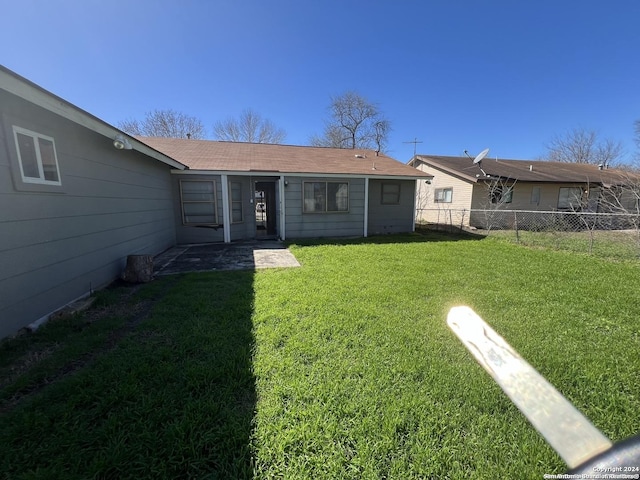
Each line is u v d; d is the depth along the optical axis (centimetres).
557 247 802
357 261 613
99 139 443
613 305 365
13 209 282
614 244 861
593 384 209
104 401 183
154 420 169
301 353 246
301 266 575
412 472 140
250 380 208
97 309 355
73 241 376
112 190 483
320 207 995
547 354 250
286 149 1230
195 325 300
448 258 644
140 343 263
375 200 1125
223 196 878
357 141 2806
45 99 277
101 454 146
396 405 183
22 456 145
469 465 145
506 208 1391
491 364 78
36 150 314
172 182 856
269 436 159
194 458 145
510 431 165
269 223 1108
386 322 309
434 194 1579
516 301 378
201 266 585
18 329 286
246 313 330
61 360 234
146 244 642
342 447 154
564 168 1792
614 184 1438
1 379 212
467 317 89
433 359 239
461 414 178
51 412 174
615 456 53
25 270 296
